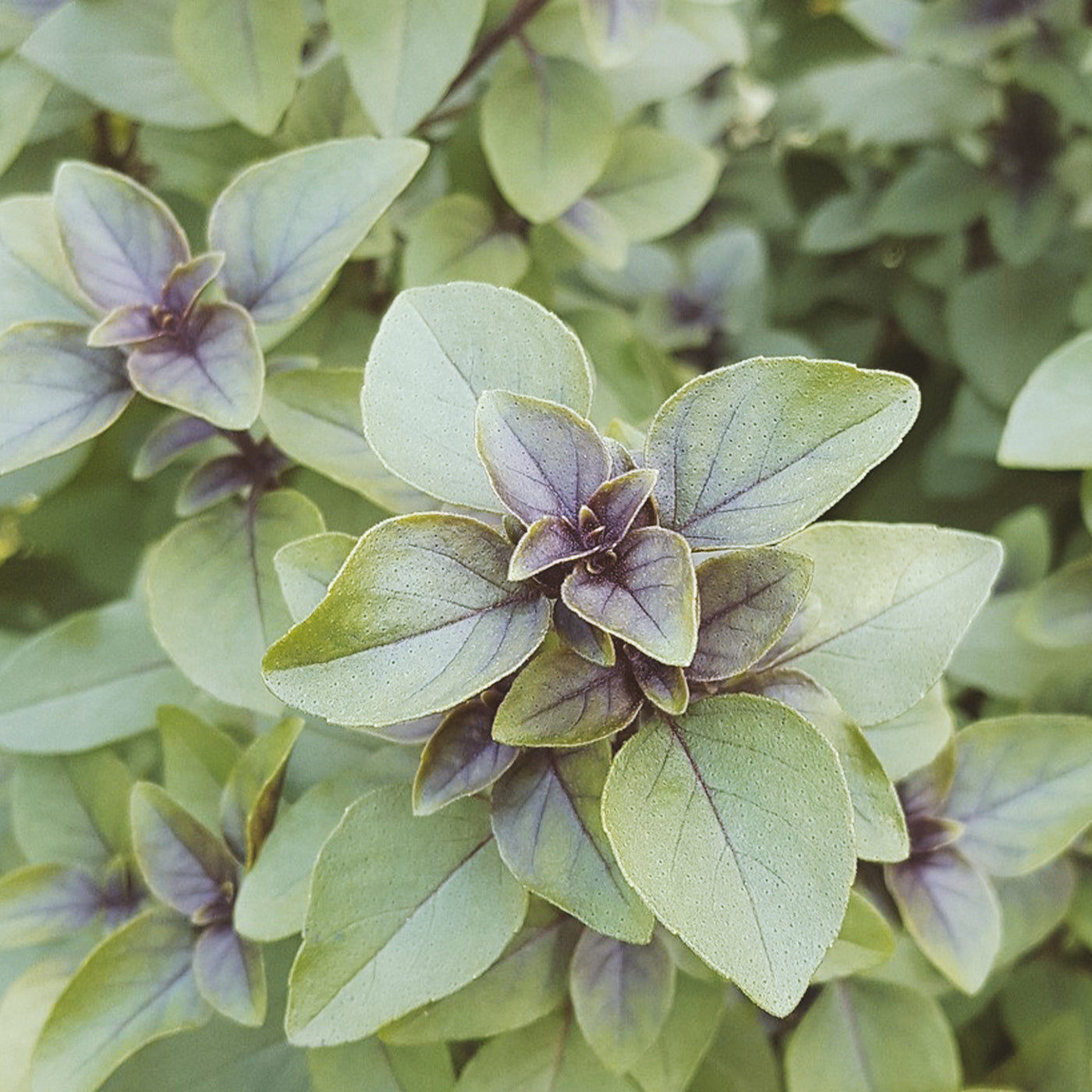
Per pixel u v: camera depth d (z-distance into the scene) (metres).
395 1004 0.24
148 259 0.29
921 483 0.55
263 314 0.29
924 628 0.26
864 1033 0.30
